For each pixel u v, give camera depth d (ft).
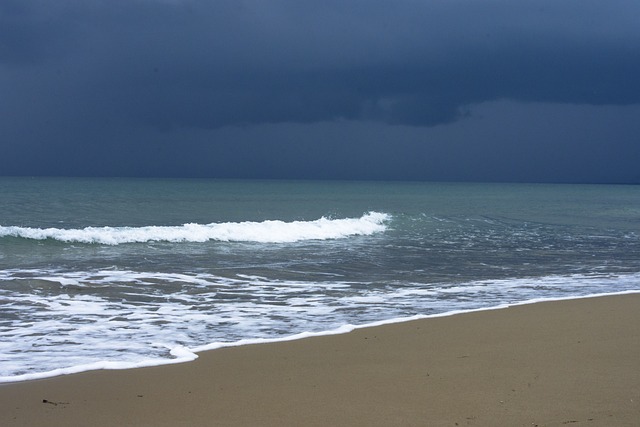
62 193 172.35
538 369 22.11
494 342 26.61
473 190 328.49
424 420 16.88
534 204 172.55
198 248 62.49
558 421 16.56
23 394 19.42
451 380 20.77
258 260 54.90
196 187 272.31
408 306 36.11
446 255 61.67
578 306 35.76
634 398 18.66
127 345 26.11
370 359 23.80
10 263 49.60
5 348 25.34
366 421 16.85
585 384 20.11
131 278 43.57
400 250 64.80
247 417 17.30
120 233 65.10
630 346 25.84
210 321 31.24
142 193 189.06
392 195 224.94
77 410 17.95
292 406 18.22
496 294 40.78
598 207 161.79
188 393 19.53
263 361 23.49
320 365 22.94
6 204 118.21
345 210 128.67
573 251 67.26
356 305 36.22
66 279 42.32
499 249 67.82
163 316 32.30
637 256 63.77
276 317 32.48
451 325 30.27
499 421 16.66
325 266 52.29
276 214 113.50
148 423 16.89
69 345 25.96
